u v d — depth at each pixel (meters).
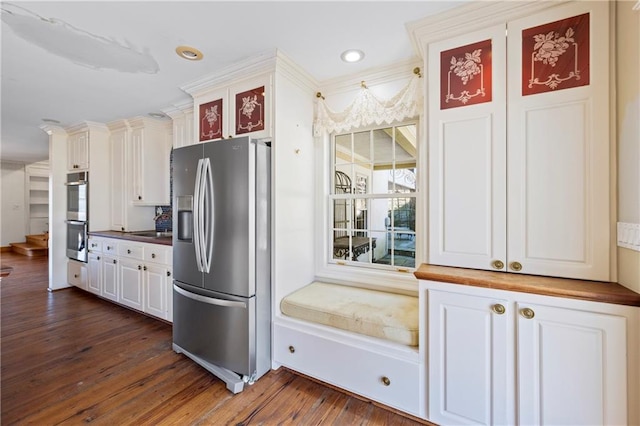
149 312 3.00
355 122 2.34
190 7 1.54
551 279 1.35
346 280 2.48
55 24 1.68
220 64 2.15
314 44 1.90
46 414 1.67
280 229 2.15
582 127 1.31
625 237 1.19
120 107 3.08
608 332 1.17
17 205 7.48
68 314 3.23
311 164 2.54
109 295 3.47
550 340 1.26
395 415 1.68
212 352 2.08
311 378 2.02
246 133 2.23
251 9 1.55
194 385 1.96
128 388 1.92
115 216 3.83
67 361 2.25
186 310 2.25
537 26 1.40
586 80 1.31
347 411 1.71
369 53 2.02
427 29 1.64
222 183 2.04
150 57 2.05
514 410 1.34
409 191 2.29
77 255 3.93
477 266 1.54
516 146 1.44
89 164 3.77
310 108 2.51
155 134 3.56
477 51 1.53
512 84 1.45
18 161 7.28
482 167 1.52
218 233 2.05
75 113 3.31
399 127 2.34
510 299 1.34
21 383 1.97
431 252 1.65
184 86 2.50
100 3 1.50
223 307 2.03
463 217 1.57
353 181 2.54
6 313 3.27
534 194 1.41
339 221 2.62
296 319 2.04
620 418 1.16
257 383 1.98
